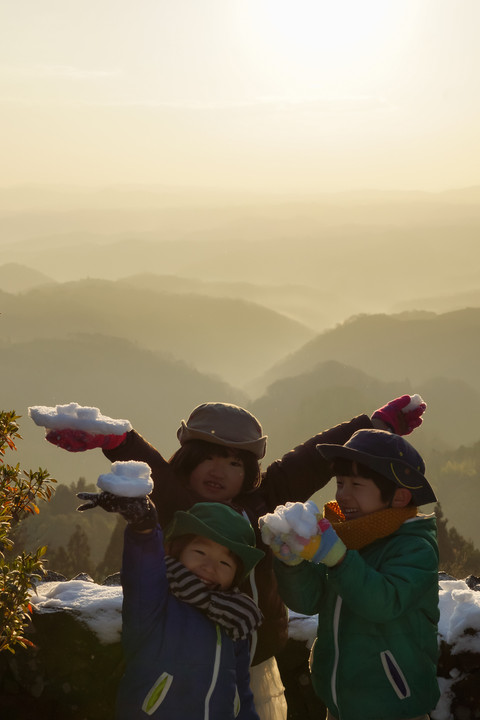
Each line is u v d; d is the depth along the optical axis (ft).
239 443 9.89
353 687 8.71
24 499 10.18
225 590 8.81
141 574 8.04
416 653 8.74
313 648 9.37
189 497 10.00
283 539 8.06
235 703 8.77
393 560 8.70
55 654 10.36
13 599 9.13
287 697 11.37
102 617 10.55
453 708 10.66
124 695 8.47
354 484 8.97
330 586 9.07
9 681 10.38
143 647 8.37
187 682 8.29
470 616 11.00
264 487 11.05
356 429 11.69
